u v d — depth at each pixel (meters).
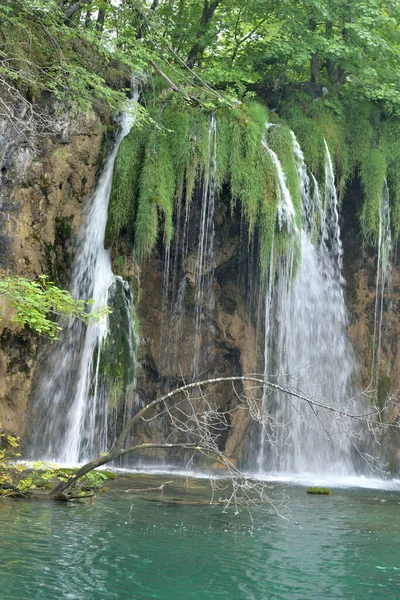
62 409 18.38
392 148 23.20
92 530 9.59
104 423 19.08
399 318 23.64
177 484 14.99
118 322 19.02
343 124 23.03
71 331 18.44
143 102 19.67
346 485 18.28
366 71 22.41
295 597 7.42
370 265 23.16
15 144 16.59
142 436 20.91
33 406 17.91
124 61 17.30
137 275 19.30
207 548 9.14
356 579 8.16
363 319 23.23
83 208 18.39
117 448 11.41
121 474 16.19
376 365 23.16
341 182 22.61
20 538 8.84
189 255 20.59
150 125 19.06
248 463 21.12
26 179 16.92
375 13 22.28
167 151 19.23
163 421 21.45
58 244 17.97
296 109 22.42
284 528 10.71
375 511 12.95
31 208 17.16
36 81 16.23
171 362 21.34
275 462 21.34
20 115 16.64
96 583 7.43
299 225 20.59
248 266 21.23
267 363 21.12
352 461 22.42
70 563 8.01
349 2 22.81
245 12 22.88
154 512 11.23
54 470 12.76
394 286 23.53
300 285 21.52
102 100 18.41
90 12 19.91
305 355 21.83
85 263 18.53
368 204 22.56
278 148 20.61
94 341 18.78
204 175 19.64
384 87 22.94
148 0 20.47
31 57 17.09
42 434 18.03
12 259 16.78
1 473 12.70
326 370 22.20
